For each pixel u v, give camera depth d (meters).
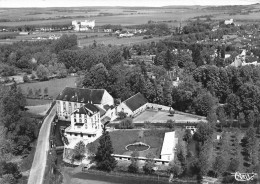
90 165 197.25
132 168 188.25
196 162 183.25
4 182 170.12
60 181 180.75
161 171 186.88
